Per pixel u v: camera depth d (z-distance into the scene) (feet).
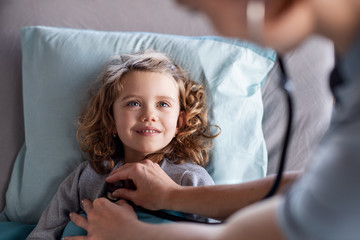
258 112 4.70
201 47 4.76
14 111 4.88
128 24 5.40
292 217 1.56
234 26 1.62
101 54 4.71
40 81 4.65
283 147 2.12
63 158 4.53
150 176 3.53
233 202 3.10
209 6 1.63
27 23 5.16
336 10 1.43
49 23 5.23
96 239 3.11
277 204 1.70
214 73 4.67
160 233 2.15
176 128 4.47
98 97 4.47
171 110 4.16
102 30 5.35
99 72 4.65
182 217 3.62
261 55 4.79
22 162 4.73
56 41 4.73
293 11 1.51
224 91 4.62
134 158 4.36
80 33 4.83
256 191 3.04
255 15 1.52
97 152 4.39
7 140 4.80
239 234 1.71
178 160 4.33
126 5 5.43
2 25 5.07
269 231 1.64
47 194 4.53
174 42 4.83
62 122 4.57
